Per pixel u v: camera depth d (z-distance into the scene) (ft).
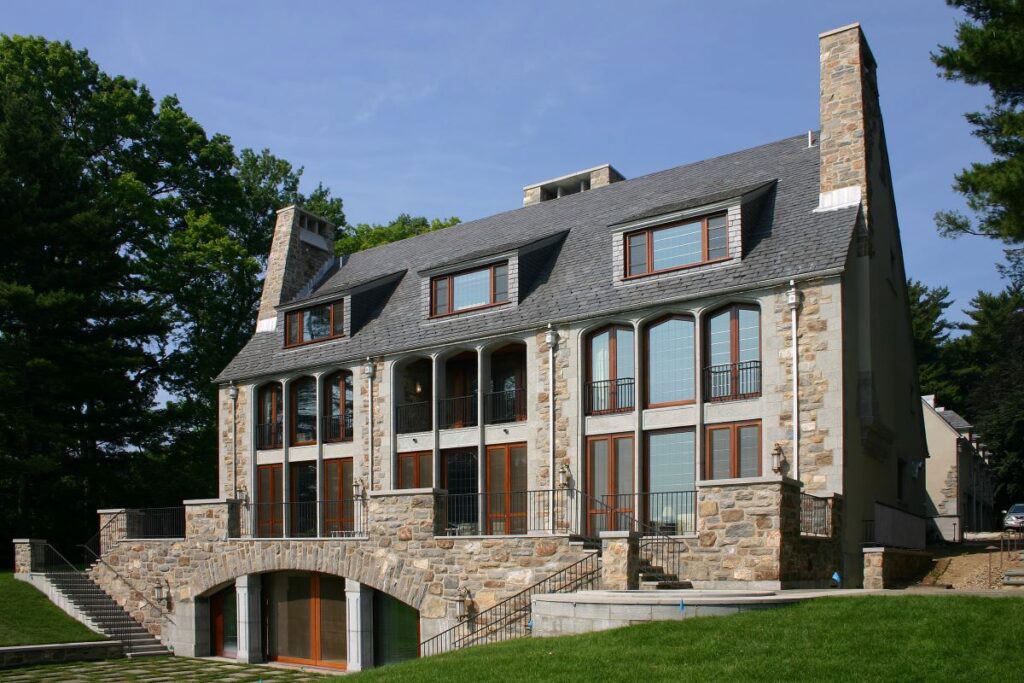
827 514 63.10
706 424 72.59
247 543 88.12
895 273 86.38
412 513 74.49
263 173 169.78
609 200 95.96
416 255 108.58
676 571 59.16
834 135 76.89
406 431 92.12
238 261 143.74
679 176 93.81
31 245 117.29
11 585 99.04
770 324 70.44
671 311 75.56
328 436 97.76
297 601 87.61
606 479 77.41
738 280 71.97
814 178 79.05
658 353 76.64
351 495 94.32
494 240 100.99
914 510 88.89
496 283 88.02
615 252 80.59
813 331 68.54
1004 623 38.63
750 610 44.60
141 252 144.77
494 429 84.89
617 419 77.10
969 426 162.50
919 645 37.04
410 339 90.99
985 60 69.00
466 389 93.35
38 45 141.90
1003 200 66.69
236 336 150.30
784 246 73.10
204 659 89.35
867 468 72.18
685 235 77.20
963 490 149.69
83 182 125.18
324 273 117.39
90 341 119.55
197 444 142.10
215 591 91.97
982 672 34.06
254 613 88.38
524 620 62.64
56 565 106.63
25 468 107.24
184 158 150.10
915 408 94.43
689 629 42.65
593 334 80.59
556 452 80.02
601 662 39.50
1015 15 72.13
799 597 45.52
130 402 123.75
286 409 100.68
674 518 73.20
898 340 85.97
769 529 55.11
